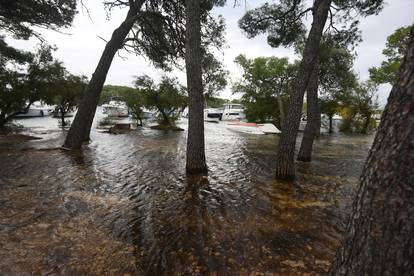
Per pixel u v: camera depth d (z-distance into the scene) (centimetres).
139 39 1312
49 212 432
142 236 360
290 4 1010
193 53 689
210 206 482
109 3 1153
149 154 1016
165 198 522
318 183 654
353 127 2559
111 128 1955
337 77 1880
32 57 1745
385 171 122
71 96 2116
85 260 297
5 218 402
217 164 871
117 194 537
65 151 1021
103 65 1098
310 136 951
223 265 295
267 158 994
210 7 1112
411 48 117
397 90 121
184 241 349
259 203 503
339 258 154
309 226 404
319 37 630
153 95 2203
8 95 1650
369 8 880
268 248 335
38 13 1165
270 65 2297
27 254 305
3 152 969
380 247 125
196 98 706
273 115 2470
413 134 111
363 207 135
